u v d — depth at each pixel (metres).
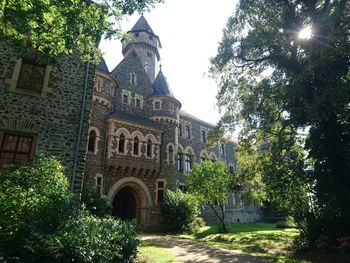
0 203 6.31
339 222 12.47
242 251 12.81
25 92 11.12
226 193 22.41
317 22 13.92
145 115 27.16
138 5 8.73
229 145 40.78
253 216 39.28
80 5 8.33
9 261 5.18
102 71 23.02
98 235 6.68
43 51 8.24
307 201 14.63
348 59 12.80
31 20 7.14
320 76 12.93
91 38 8.69
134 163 22.70
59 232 6.05
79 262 5.72
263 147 29.14
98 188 20.69
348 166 12.09
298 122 14.73
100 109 22.48
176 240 16.44
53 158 9.98
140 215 23.27
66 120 11.73
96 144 21.36
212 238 17.95
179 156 31.22
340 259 10.59
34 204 6.51
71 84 12.25
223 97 19.61
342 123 13.37
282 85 15.21
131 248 7.80
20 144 10.73
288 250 13.20
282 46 16.12
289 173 14.84
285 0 15.57
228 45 17.72
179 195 23.22
